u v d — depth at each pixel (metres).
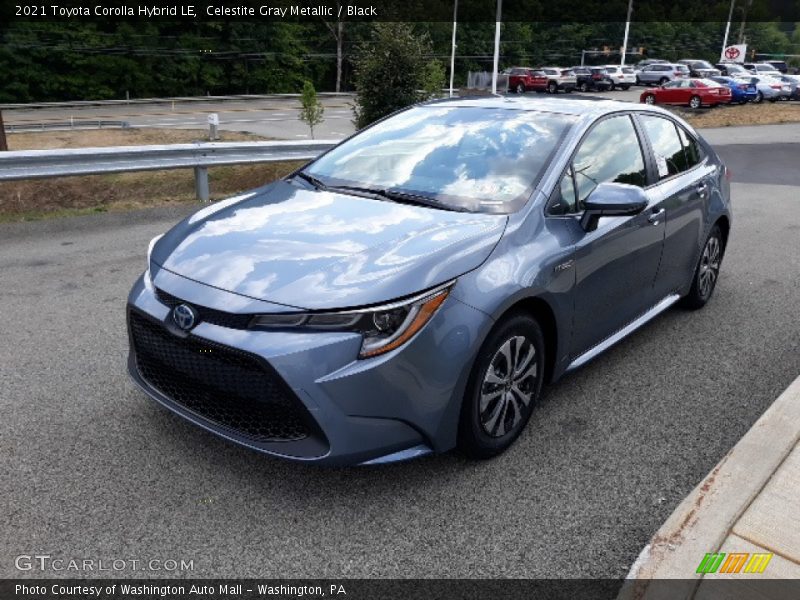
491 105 4.20
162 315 2.89
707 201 4.88
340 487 2.99
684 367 4.32
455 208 3.32
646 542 2.71
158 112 39.78
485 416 3.08
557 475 3.13
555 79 46.19
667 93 33.91
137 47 53.56
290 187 3.79
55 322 4.78
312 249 2.94
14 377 3.92
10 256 6.44
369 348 2.65
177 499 2.88
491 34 79.31
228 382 2.75
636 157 4.14
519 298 3.00
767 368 4.33
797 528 2.64
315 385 2.60
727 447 3.41
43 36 49.44
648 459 3.28
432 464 3.18
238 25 57.91
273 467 3.11
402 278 2.74
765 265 6.80
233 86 59.81
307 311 2.63
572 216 3.46
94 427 3.40
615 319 3.97
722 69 49.56
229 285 2.78
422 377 2.74
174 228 3.47
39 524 2.70
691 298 5.23
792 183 12.67
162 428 3.40
